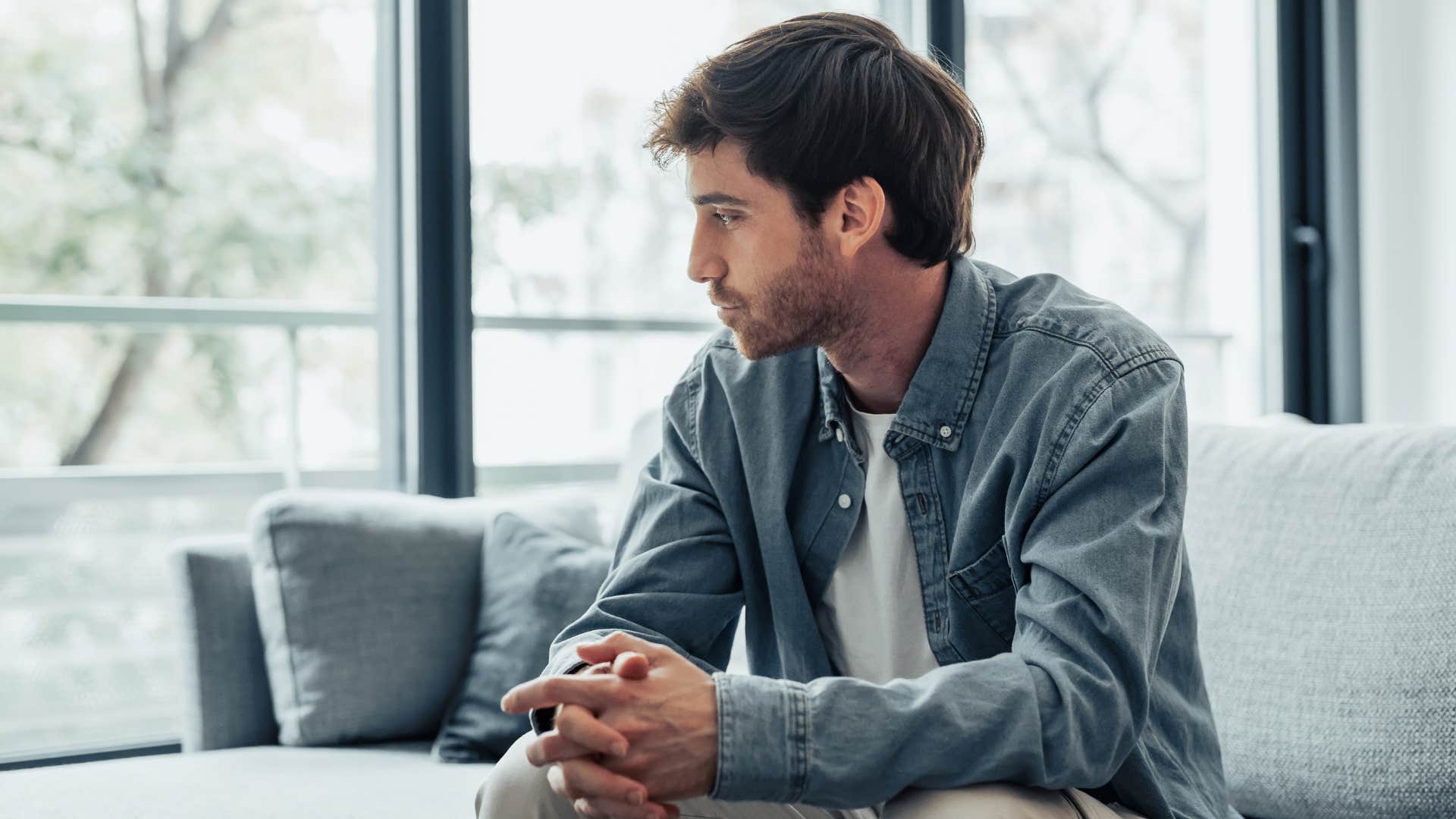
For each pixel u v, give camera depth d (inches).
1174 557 36.6
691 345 115.6
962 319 41.3
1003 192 120.7
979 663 33.8
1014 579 38.5
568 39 108.4
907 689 33.1
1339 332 122.3
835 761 31.5
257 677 75.9
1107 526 35.9
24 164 215.3
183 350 219.1
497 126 105.3
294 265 224.7
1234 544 58.1
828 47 39.6
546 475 111.2
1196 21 129.0
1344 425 59.7
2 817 56.4
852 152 38.7
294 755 69.6
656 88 112.9
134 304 119.5
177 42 220.1
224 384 221.3
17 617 137.4
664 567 43.7
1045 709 32.8
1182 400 38.8
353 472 161.3
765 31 40.6
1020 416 39.1
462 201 92.7
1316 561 54.8
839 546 42.9
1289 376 123.5
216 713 74.2
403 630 75.5
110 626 142.5
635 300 114.0
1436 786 47.9
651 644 33.8
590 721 31.3
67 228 217.3
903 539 42.3
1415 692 49.4
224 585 76.1
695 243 40.3
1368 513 54.2
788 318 39.9
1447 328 113.4
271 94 222.7
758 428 44.4
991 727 32.1
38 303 115.2
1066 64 124.0
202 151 221.5
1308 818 51.7
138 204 219.8
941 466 41.5
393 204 94.7
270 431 224.1
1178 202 128.2
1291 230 123.5
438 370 92.8
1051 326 40.4
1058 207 123.4
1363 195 121.4
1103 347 38.7
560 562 74.7
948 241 40.7
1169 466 37.1
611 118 111.2
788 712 31.8
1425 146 115.4
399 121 94.7
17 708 137.4
